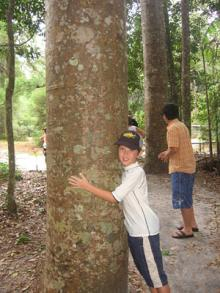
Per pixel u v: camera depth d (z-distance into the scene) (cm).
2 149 2116
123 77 303
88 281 301
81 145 288
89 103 286
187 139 504
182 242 514
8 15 630
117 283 312
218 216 633
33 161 1647
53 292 312
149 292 382
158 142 994
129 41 1322
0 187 906
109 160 295
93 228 296
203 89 1277
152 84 991
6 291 393
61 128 292
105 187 295
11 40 630
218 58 1244
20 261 466
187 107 1123
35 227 597
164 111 509
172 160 512
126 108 310
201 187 871
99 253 300
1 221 620
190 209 524
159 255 300
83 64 283
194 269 436
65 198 296
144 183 296
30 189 881
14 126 2753
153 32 988
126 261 324
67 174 293
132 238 298
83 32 282
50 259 315
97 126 289
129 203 294
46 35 301
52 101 296
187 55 1115
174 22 1344
